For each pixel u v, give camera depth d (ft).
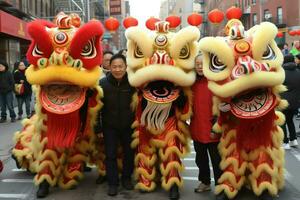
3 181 22.21
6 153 28.45
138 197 19.12
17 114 46.57
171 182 18.74
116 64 19.16
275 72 16.47
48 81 17.39
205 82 18.56
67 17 18.08
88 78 17.46
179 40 17.87
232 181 17.63
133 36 18.03
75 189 20.38
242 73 16.08
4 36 62.13
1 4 63.82
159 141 18.94
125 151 19.92
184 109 18.89
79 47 17.31
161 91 18.38
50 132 18.47
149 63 17.93
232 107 16.80
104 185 20.99
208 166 19.69
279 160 17.76
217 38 16.88
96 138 20.61
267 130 17.26
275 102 16.76
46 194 19.44
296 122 39.50
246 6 175.52
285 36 126.31
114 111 19.40
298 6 142.41
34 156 20.77
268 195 17.53
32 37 17.31
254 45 16.40
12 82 41.42
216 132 17.85
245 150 17.67
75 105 17.74
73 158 20.16
